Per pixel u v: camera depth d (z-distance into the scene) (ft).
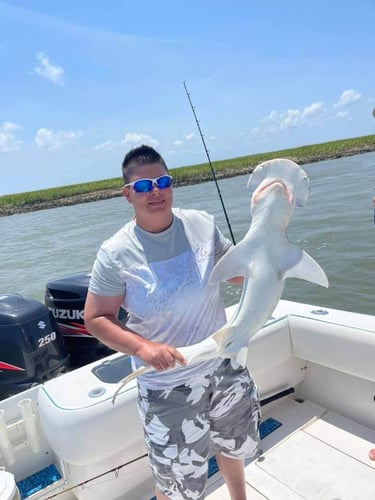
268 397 9.80
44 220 91.61
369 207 40.98
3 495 5.74
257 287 5.22
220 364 5.96
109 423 7.18
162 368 5.04
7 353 9.70
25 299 10.36
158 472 5.95
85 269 37.83
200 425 5.85
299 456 8.54
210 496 7.91
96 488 7.48
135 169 5.43
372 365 8.38
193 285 5.63
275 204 5.14
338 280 25.11
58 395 7.54
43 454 8.19
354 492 7.59
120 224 61.41
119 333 5.39
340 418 9.49
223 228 39.70
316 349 9.29
